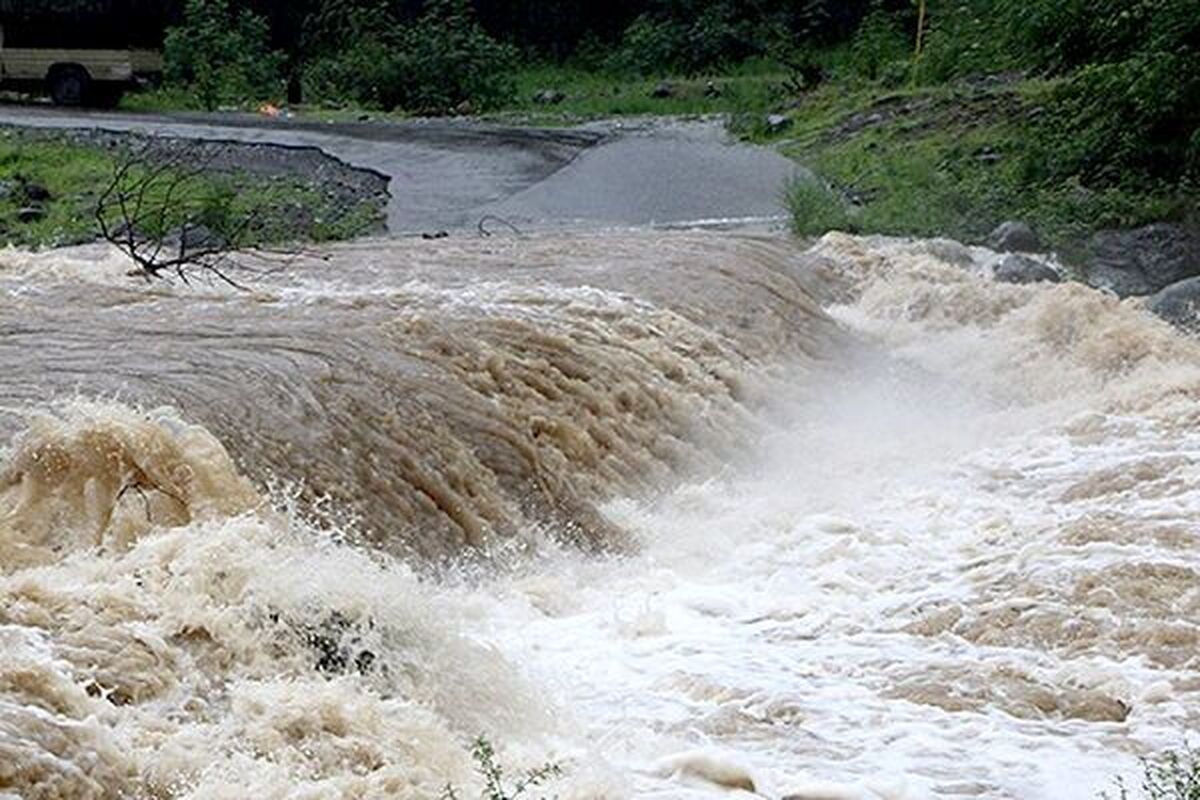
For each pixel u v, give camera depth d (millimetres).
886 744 14883
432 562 20172
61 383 20266
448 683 14703
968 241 42031
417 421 21797
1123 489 23922
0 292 27188
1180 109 43438
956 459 26688
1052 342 34031
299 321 25000
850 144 51531
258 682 13414
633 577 20859
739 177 49750
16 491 16750
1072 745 15055
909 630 18594
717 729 15094
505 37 78812
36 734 11516
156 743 12188
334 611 14445
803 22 75438
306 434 20328
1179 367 32281
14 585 13602
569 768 13602
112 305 26609
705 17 75812
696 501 24281
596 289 30828
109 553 15867
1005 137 48594
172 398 20062
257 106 65812
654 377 26781
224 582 14398
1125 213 41875
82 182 42594
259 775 12086
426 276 31875
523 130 58188
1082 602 18906
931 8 65812
